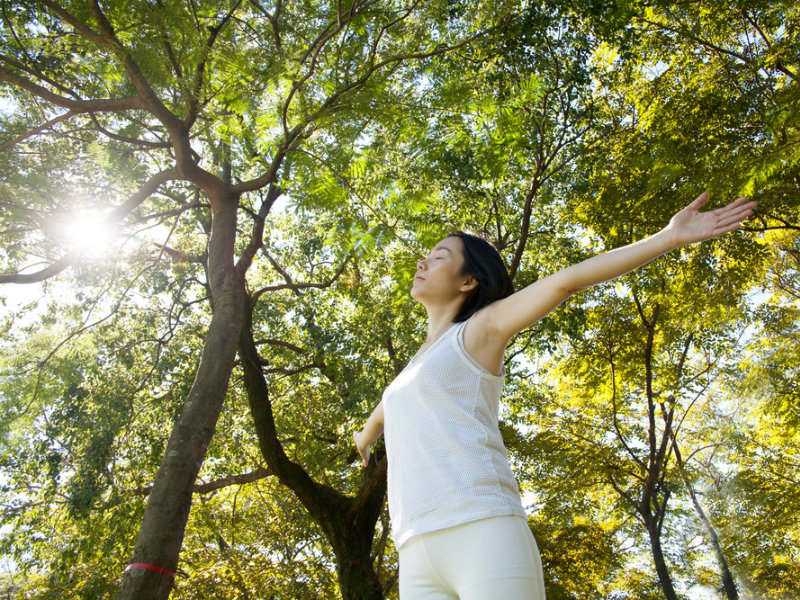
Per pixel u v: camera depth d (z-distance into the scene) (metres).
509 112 7.65
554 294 1.53
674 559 20.55
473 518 1.46
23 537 12.15
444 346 1.69
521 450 16.91
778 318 15.89
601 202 11.99
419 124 7.14
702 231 1.41
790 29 10.12
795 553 17.81
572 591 18.00
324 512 11.03
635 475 16.69
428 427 1.60
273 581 14.05
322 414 14.46
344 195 6.32
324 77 6.64
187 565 15.48
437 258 1.93
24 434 10.67
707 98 10.32
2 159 6.83
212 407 6.24
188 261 12.33
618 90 12.97
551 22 8.80
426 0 7.91
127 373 11.73
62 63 7.27
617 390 18.30
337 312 12.34
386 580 15.98
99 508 10.70
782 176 9.75
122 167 8.61
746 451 18.25
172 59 5.93
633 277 13.12
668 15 11.75
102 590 12.57
